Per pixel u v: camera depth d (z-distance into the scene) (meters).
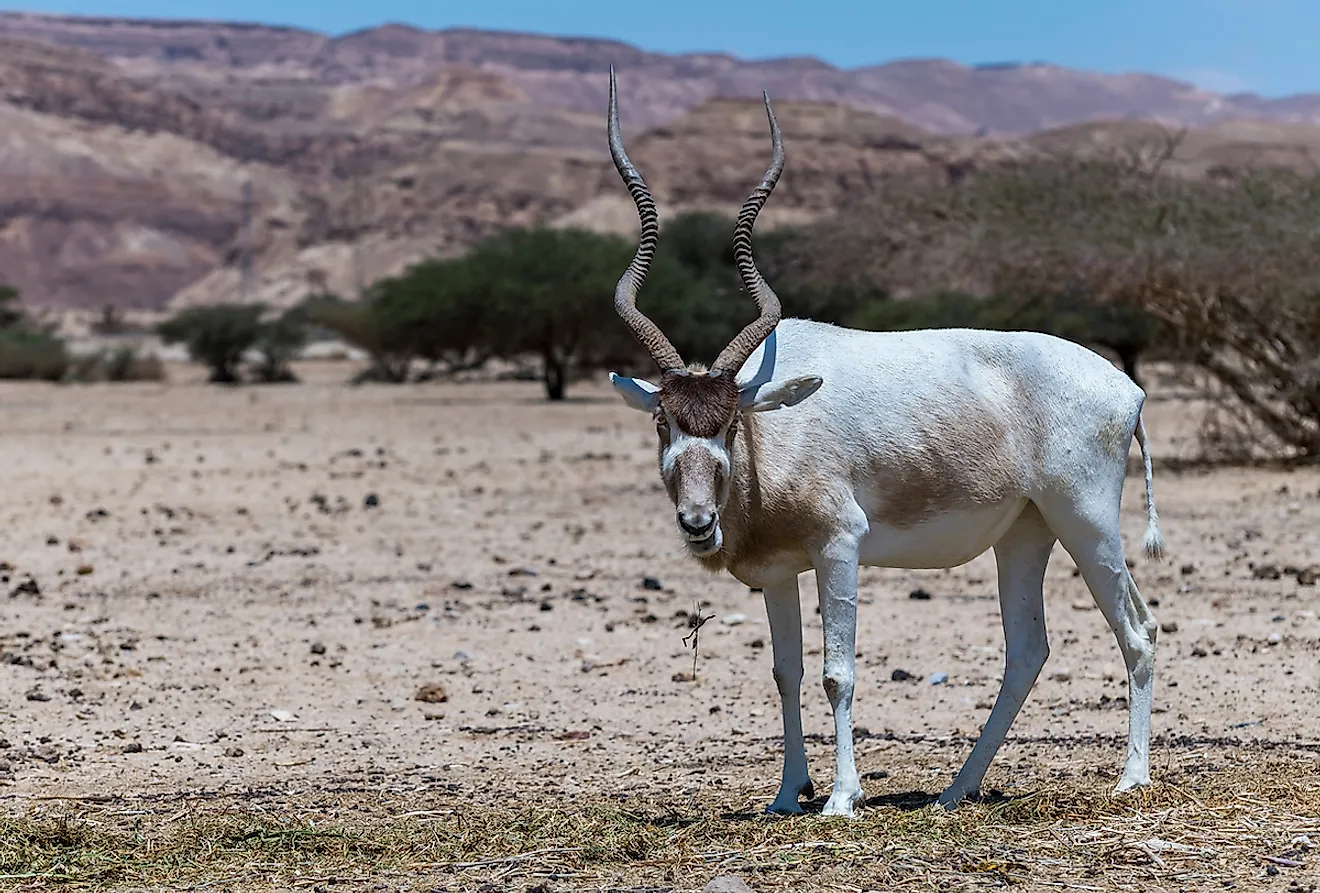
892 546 9.41
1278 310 30.25
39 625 16.56
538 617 16.91
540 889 7.84
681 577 19.53
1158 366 76.94
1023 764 10.62
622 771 10.77
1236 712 12.05
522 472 33.75
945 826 8.73
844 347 9.51
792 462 9.07
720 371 8.76
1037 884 7.77
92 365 97.31
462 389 78.88
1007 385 9.49
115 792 10.23
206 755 11.36
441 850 8.61
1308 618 15.72
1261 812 8.87
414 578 19.66
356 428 48.94
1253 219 29.67
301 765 11.05
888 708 12.68
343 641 15.73
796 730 9.49
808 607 17.19
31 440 42.91
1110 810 9.01
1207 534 22.19
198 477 32.72
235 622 16.77
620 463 35.91
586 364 77.75
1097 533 9.52
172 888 8.03
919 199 34.34
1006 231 30.97
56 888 8.05
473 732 12.09
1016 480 9.43
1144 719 9.53
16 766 10.95
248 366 110.56
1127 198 31.78
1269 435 35.62
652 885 7.89
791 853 8.33
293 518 25.94
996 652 14.70
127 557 21.61
